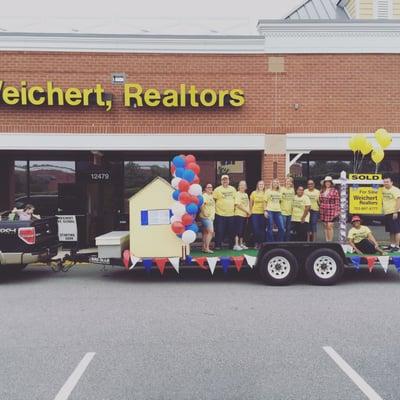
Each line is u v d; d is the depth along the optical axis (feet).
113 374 15.56
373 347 18.19
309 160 49.42
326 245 30.66
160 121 43.37
